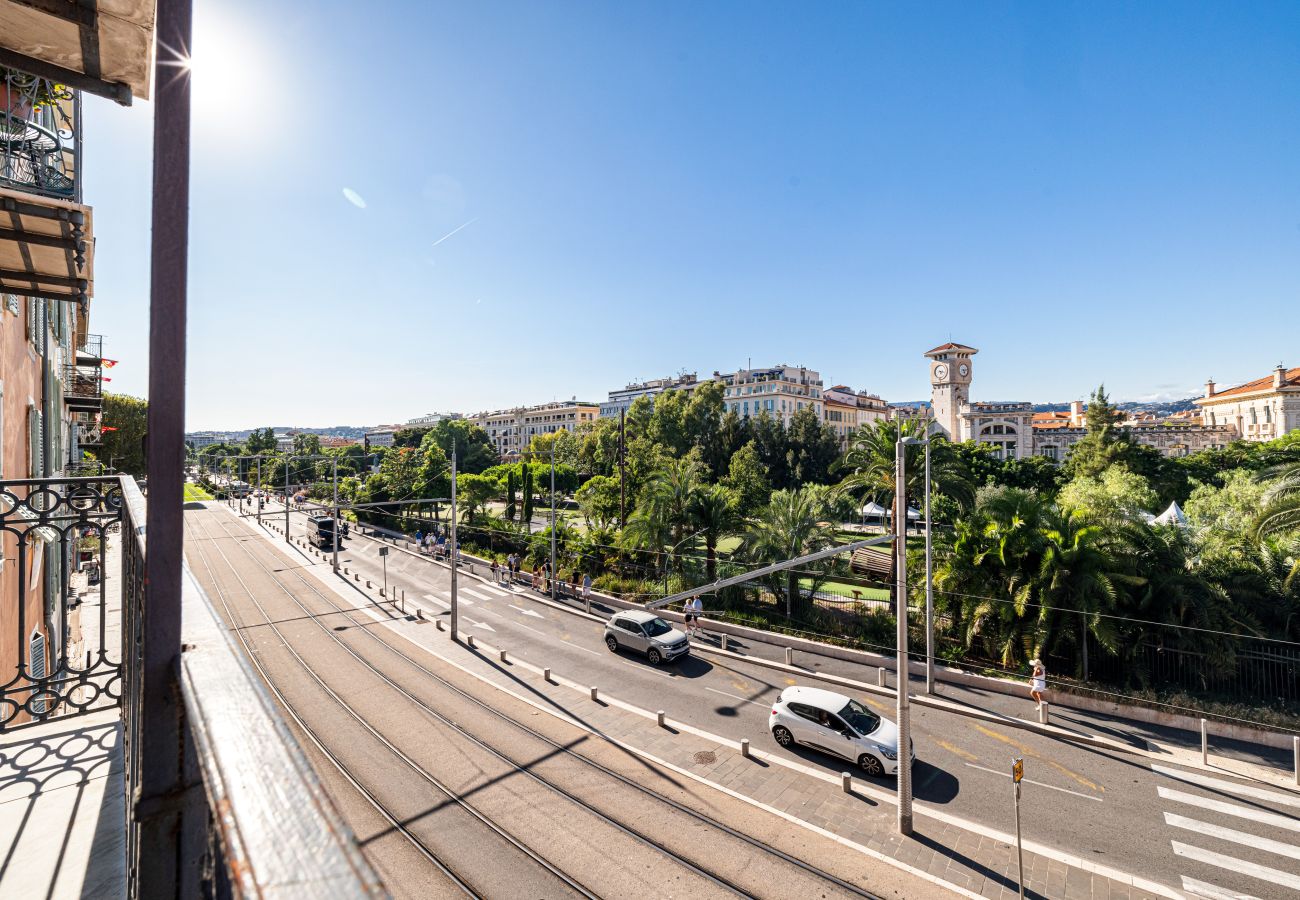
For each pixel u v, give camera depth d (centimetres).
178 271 186
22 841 341
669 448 6084
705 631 2675
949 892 1087
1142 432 9600
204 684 139
